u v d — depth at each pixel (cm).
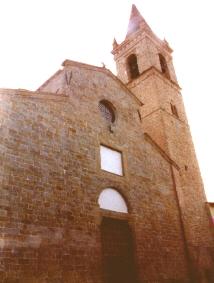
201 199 2292
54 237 1142
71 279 1129
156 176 1883
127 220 1533
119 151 1702
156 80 2661
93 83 1752
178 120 2623
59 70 1678
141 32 3034
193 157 2517
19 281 979
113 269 1384
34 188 1162
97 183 1445
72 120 1484
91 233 1290
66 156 1355
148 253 1538
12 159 1139
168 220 1794
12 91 1266
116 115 1806
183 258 1758
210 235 2123
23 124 1245
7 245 995
